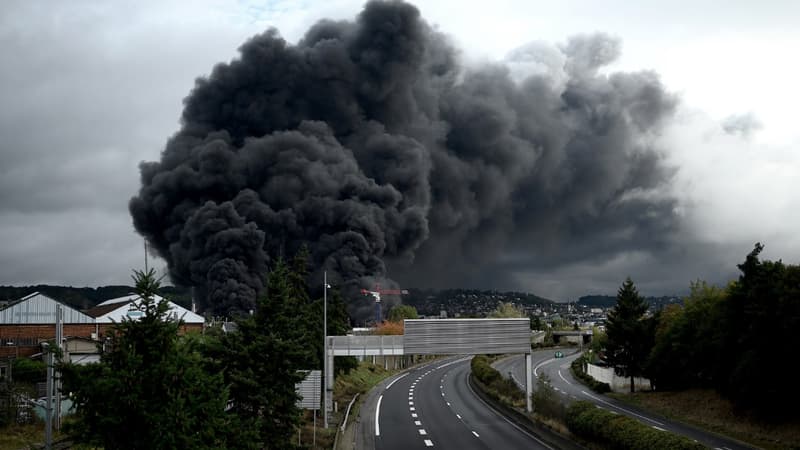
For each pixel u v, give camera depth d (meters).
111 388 20.73
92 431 20.88
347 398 70.38
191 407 21.84
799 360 47.84
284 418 33.56
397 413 63.03
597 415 39.53
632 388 80.25
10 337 83.62
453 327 57.31
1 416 44.00
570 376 109.56
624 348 80.12
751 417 52.53
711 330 61.47
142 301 22.66
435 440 47.19
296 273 62.97
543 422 49.53
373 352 57.62
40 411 47.06
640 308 80.94
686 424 55.12
